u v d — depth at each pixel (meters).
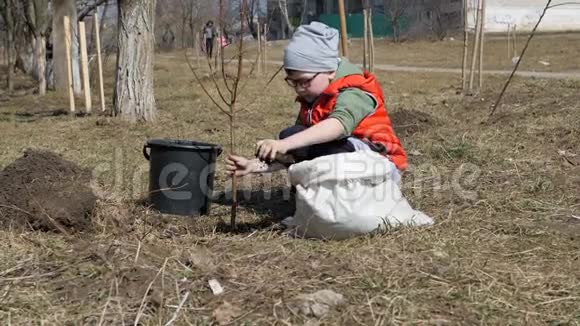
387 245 3.72
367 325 2.86
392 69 22.22
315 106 4.13
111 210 4.28
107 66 24.00
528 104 9.16
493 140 6.78
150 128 9.17
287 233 4.04
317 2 51.25
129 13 9.58
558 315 2.99
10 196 4.27
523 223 4.21
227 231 4.25
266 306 3.00
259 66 18.64
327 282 3.25
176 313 2.94
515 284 3.26
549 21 42.41
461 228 4.07
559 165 5.73
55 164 4.93
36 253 3.63
